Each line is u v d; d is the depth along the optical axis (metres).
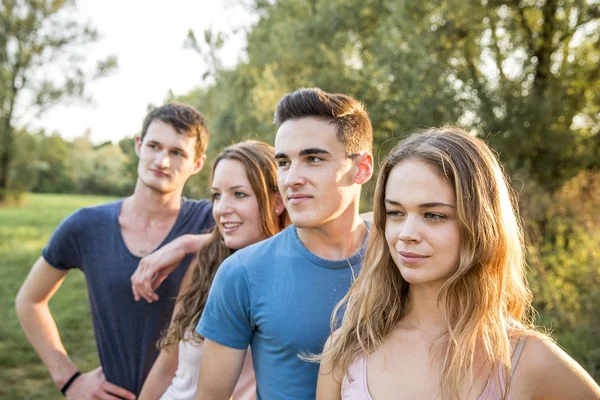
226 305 1.80
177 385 2.20
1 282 8.78
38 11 20.94
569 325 5.03
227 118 10.97
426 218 1.48
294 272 1.79
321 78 8.77
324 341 1.75
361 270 1.68
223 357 1.84
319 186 1.73
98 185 43.09
